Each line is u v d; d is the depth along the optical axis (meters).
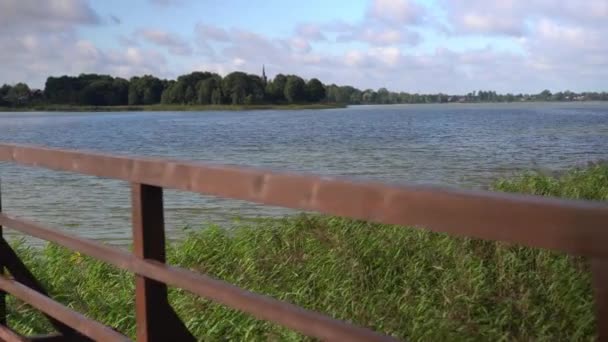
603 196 8.93
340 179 1.76
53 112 169.75
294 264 6.45
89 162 2.75
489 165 22.34
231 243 7.50
